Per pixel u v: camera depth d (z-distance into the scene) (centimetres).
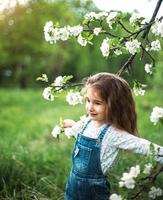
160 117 297
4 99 1429
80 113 1111
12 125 949
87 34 326
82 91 331
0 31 1730
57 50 2092
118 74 346
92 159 308
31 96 1523
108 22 320
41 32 1814
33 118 1070
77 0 1612
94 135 310
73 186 318
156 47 322
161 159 289
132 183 280
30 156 536
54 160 551
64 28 328
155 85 1212
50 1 1756
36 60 2200
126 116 313
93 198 313
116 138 302
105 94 307
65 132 334
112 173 445
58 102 1372
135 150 296
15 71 2327
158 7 331
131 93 319
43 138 799
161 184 412
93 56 2161
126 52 322
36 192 418
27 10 1688
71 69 2352
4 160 459
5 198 405
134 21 324
